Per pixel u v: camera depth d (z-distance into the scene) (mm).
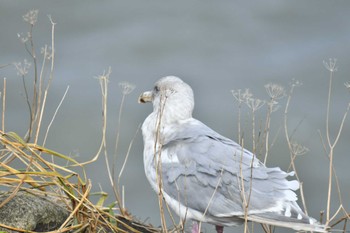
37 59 20359
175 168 8875
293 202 8383
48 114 17922
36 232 8047
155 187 9102
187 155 8867
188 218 8883
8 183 8586
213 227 12469
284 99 18938
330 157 8789
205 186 8680
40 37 21844
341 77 20312
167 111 9422
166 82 9656
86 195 8547
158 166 8766
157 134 8836
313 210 15164
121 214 9375
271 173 8617
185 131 9195
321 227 8102
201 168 8719
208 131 9211
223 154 8750
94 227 8523
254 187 8492
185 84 9648
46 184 8609
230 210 8531
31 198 8586
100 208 9008
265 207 8367
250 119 17578
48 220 8508
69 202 8992
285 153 16547
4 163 8703
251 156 8820
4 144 8461
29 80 19047
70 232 8562
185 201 8727
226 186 8594
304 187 15891
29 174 8398
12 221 8227
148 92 9914
